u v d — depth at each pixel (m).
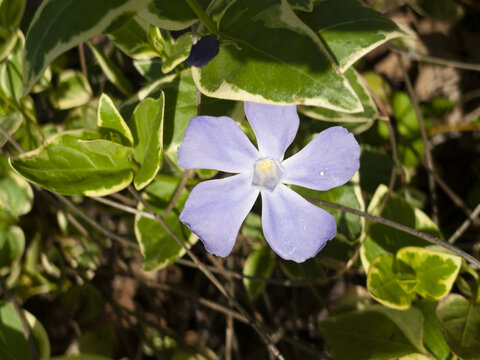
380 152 0.25
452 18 0.27
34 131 0.24
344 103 0.17
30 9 0.27
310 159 0.17
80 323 0.26
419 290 0.21
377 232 0.21
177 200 0.22
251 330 0.28
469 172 0.29
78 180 0.19
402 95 0.28
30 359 0.21
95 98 0.25
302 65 0.17
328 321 0.22
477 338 0.20
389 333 0.21
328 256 0.23
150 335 0.27
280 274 0.26
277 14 0.18
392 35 0.19
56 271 0.25
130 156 0.20
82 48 0.25
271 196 0.18
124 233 0.27
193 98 0.21
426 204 0.28
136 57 0.22
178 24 0.19
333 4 0.20
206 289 0.28
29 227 0.26
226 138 0.17
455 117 0.30
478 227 0.27
